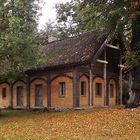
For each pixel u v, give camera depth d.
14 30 27.92
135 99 28.48
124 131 19.39
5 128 22.94
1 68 30.62
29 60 28.78
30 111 37.50
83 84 34.72
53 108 35.91
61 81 35.62
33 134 19.80
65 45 39.31
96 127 21.06
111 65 37.91
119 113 24.81
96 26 30.98
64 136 18.70
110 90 37.94
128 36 31.02
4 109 41.59
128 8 27.25
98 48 33.94
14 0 28.94
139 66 28.64
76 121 23.77
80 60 33.44
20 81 40.97
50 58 36.94
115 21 28.02
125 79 41.97
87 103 34.84
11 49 27.61
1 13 28.58
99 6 28.95
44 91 37.69
